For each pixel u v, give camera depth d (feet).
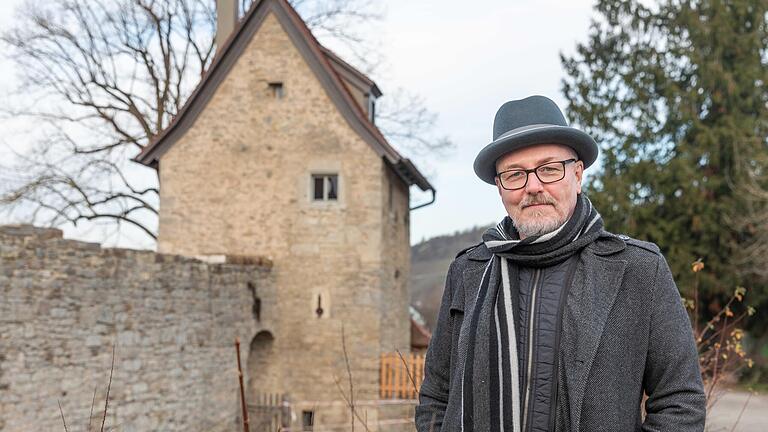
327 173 48.80
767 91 64.80
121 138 70.13
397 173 53.57
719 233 61.52
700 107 65.26
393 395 45.91
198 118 50.29
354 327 47.34
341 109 49.01
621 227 63.62
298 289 48.14
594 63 70.79
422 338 70.13
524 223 8.12
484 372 7.80
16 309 26.21
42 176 65.67
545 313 7.76
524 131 8.14
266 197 49.24
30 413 26.53
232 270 41.42
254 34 50.24
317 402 46.39
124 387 31.40
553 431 7.43
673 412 7.32
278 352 47.57
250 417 42.34
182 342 35.76
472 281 8.68
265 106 49.83
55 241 28.04
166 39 71.10
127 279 31.83
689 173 61.62
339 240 48.21
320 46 54.54
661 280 7.70
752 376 58.65
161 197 50.06
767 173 59.52
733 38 64.90
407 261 59.36
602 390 7.32
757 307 61.67
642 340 7.55
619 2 69.31
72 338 28.66
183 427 35.42
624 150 66.23
